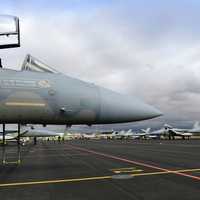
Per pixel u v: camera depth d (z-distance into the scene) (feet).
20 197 27.61
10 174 42.88
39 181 36.37
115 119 39.06
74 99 37.58
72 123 39.01
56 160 67.10
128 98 40.16
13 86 36.01
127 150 109.29
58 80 38.40
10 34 37.06
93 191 29.76
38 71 39.24
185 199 25.84
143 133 447.42
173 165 52.75
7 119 36.40
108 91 40.09
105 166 52.24
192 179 36.73
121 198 26.43
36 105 36.32
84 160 65.82
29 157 78.95
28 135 140.67
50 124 39.17
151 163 56.80
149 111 39.91
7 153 102.37
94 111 38.09
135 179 36.99
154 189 30.32
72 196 27.66
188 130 362.12
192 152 92.99
